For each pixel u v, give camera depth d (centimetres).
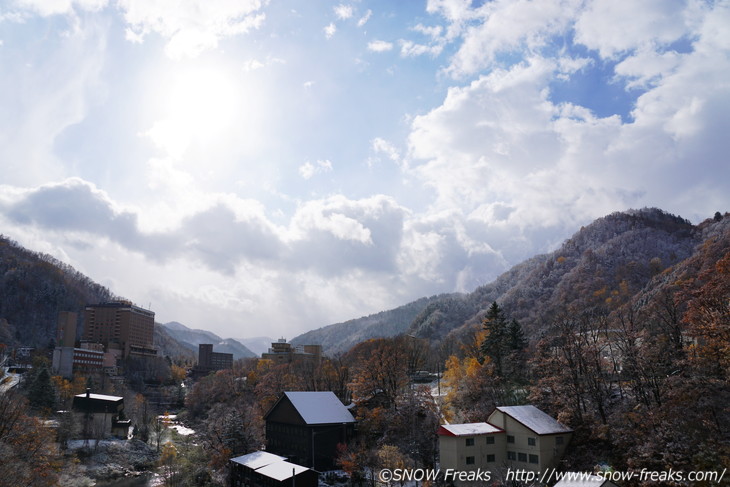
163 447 12850
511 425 7500
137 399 18650
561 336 8994
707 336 6481
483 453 7350
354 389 11862
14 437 8325
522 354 11275
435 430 8538
